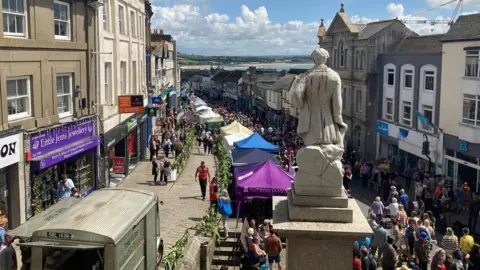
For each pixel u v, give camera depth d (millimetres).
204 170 21609
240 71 99938
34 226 10844
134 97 25328
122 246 9883
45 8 17281
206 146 37781
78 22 19938
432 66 30672
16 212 15516
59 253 9695
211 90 115688
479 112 25781
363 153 39750
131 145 32000
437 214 22125
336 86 7113
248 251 14883
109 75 25125
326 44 47406
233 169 23656
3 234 12742
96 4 20875
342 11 43844
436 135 29766
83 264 9922
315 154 6980
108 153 23531
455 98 27984
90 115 20984
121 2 27797
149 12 39219
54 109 18000
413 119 33094
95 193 11984
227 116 54219
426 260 15070
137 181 25625
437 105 30234
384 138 37625
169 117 48250
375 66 38250
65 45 18656
